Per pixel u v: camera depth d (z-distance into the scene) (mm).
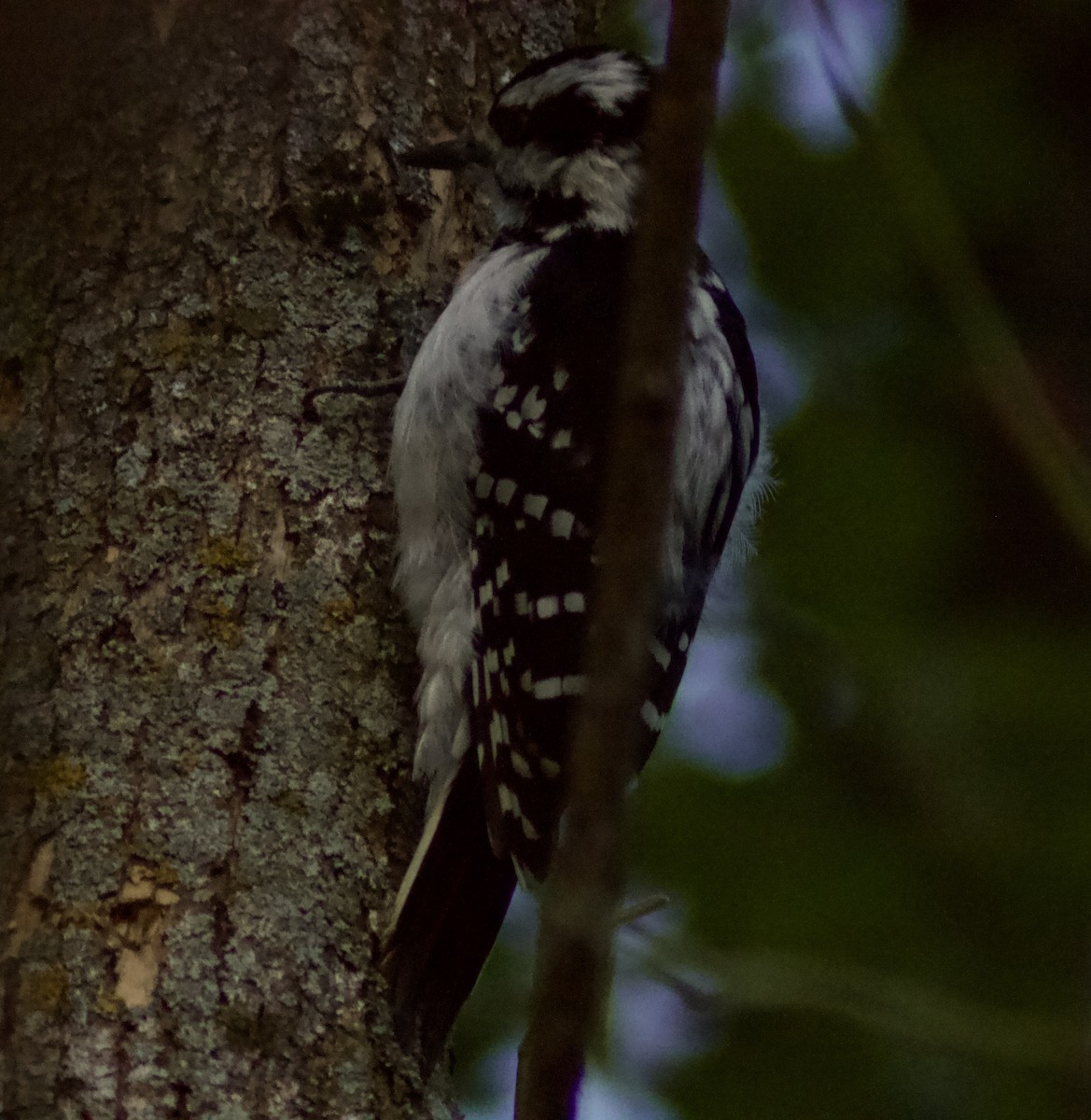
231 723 6777
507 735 7324
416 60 8070
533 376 7754
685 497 7977
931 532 10852
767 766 10398
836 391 11078
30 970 6340
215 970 6414
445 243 8086
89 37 7691
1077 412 11406
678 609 7945
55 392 7203
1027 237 11555
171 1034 6277
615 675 4473
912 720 10398
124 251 7395
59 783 6594
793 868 10055
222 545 7012
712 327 8453
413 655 7359
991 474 10969
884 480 10875
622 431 4598
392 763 7105
